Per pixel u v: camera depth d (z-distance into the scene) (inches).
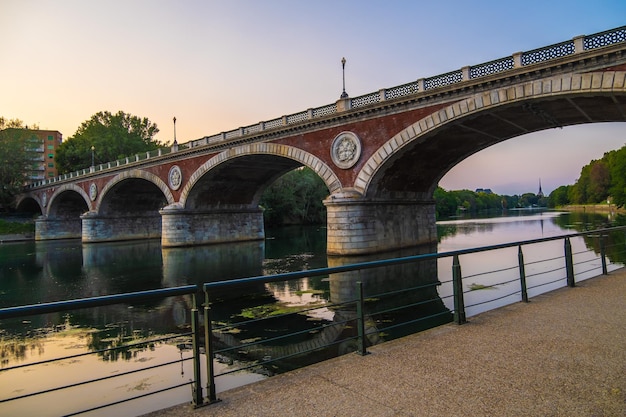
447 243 1738.4
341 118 1368.1
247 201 2255.2
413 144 1232.2
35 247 2428.6
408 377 229.8
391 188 1454.2
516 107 1069.8
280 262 1389.0
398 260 288.8
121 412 352.5
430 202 1691.7
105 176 2508.6
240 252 1729.8
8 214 3641.7
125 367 478.6
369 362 253.8
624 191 3348.9
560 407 193.9
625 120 1250.0
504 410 191.8
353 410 194.2
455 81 1135.6
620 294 413.7
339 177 1387.8
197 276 1184.2
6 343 604.4
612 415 186.1
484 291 780.0
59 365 493.0
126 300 192.7
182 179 1999.3
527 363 245.6
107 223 2610.7
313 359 468.1
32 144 3676.2
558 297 410.3
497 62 1058.7
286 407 199.3
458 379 225.8
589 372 231.3
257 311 739.4
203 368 451.5
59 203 3191.4
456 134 1269.7
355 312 697.6
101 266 1464.1
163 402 367.2
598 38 904.9
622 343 274.8
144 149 3907.5
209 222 2089.1
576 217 3612.2
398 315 664.4
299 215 3996.1
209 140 1867.6
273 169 1984.5
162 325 674.2
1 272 1398.9
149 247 2162.9
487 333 303.6
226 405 204.2
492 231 2357.3
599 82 901.8
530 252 1360.7
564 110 1120.2
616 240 1492.4
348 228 1318.9
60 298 948.6
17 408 375.6
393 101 1226.6
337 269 258.4
